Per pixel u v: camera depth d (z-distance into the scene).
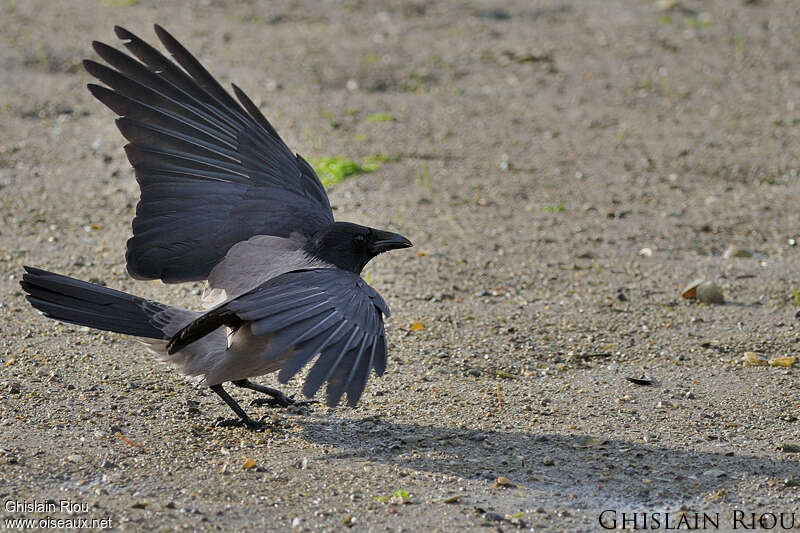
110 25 25.22
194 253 9.49
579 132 20.02
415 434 9.87
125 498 8.53
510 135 19.89
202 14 26.52
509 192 17.28
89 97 21.41
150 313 9.17
